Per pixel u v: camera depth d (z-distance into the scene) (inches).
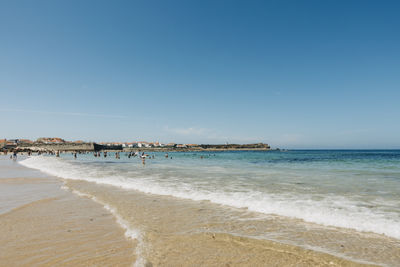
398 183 552.7
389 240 212.8
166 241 210.2
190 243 205.9
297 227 247.1
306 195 411.5
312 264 172.2
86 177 690.8
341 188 484.7
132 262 171.6
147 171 894.4
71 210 314.0
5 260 174.4
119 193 438.6
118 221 266.7
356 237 220.1
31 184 552.7
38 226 249.1
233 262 174.1
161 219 274.2
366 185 524.1
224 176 715.4
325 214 291.6
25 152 6112.2
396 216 282.7
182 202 363.3
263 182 577.6
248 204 345.1
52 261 173.2
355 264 169.5
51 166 1176.8
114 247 197.5
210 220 271.3
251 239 213.2
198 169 992.2
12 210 313.6
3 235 223.9
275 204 342.6
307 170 903.1
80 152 6289.4
